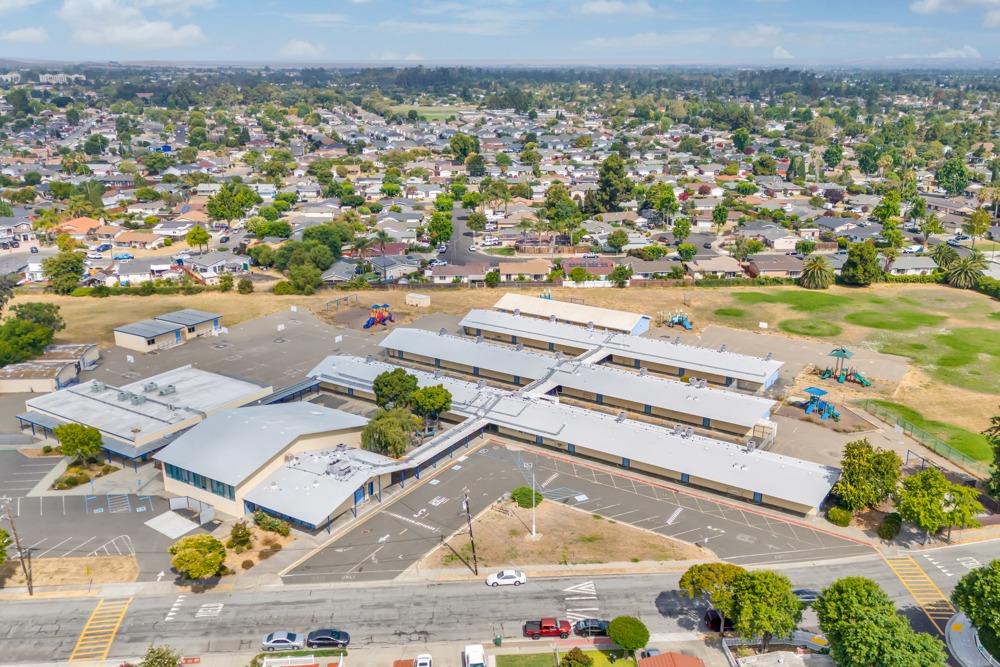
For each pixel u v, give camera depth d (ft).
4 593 280.72
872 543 310.45
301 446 355.56
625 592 279.28
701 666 230.07
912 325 611.88
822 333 593.01
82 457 379.96
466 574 290.15
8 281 618.03
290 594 279.69
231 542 306.35
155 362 523.29
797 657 247.50
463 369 507.30
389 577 288.71
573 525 322.55
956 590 249.14
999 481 325.21
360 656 248.32
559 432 390.01
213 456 339.98
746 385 481.87
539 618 266.16
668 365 499.10
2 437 401.49
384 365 473.26
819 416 437.17
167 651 234.99
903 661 215.51
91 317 622.54
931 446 397.19
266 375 497.05
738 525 323.16
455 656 248.32
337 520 325.62
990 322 619.67
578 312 590.14
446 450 375.04
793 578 286.05
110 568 294.66
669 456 363.15
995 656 244.42
